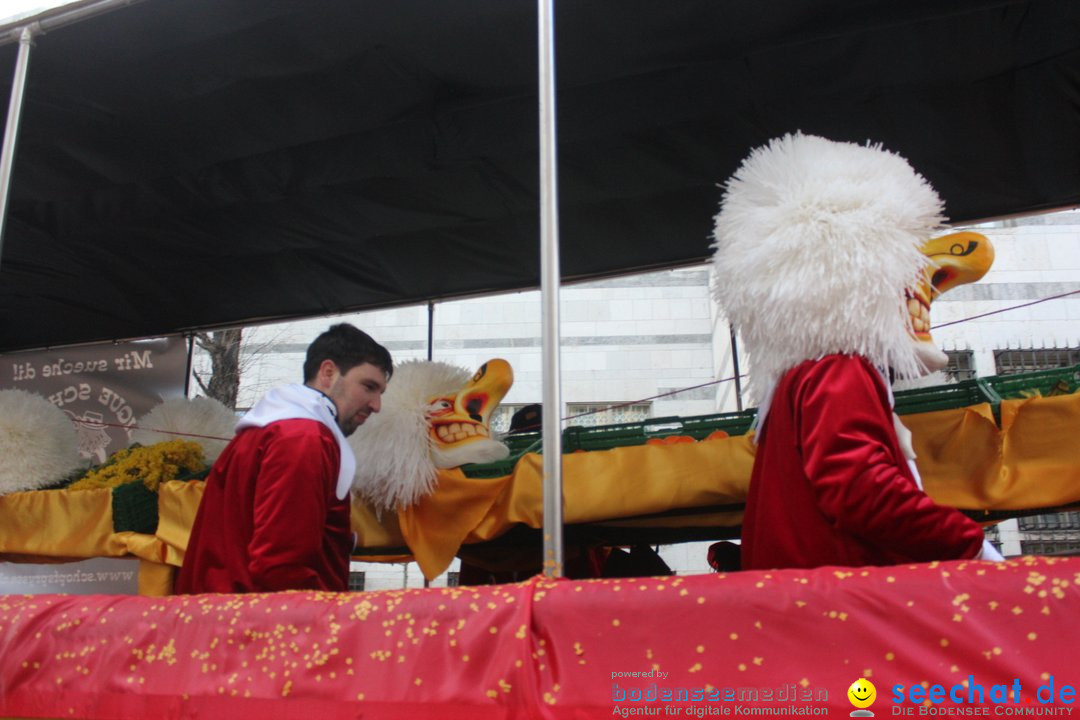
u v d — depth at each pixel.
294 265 4.20
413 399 2.57
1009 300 6.91
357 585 8.34
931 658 1.24
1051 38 2.79
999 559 1.55
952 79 2.99
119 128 3.24
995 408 2.14
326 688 1.52
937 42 2.84
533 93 3.11
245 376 9.13
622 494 2.41
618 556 3.33
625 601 1.42
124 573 4.09
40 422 3.08
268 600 1.66
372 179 3.58
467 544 2.77
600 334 9.30
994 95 3.05
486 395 2.63
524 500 2.48
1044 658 1.20
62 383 4.77
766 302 1.74
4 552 2.96
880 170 1.84
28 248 4.04
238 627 1.64
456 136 3.32
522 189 3.64
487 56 2.91
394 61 2.93
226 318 4.63
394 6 2.66
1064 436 2.08
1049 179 3.38
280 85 3.03
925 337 1.84
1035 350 6.75
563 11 2.70
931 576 1.30
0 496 3.00
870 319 1.68
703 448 2.38
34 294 4.44
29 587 4.14
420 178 3.57
